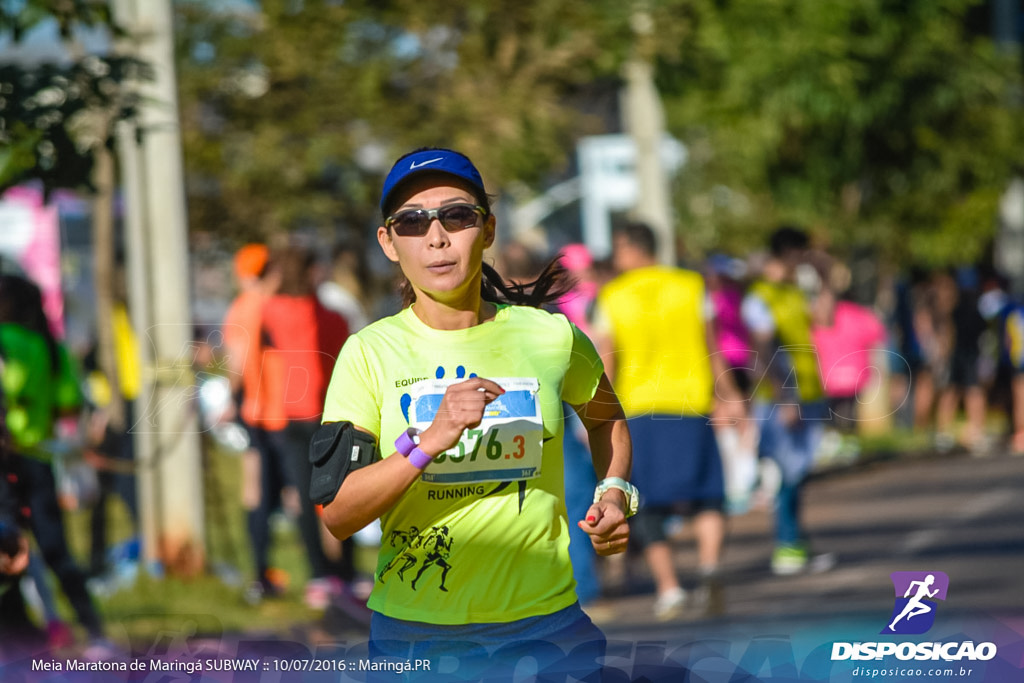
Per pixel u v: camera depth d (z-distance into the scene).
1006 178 61.03
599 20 32.41
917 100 56.94
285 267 22.48
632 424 22.81
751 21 36.00
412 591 9.97
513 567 9.93
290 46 33.00
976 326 50.19
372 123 33.38
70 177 15.82
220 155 34.75
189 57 34.22
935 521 32.25
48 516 18.47
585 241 50.75
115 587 23.64
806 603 22.62
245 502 24.19
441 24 32.47
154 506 24.84
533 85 32.56
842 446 43.94
